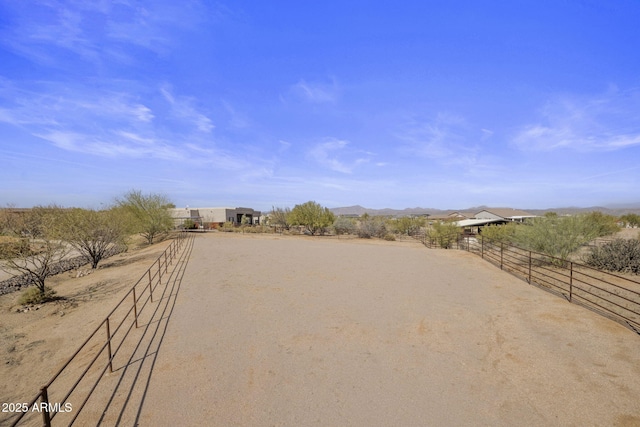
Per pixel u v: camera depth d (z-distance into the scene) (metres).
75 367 6.25
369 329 7.39
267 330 7.36
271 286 11.71
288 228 52.66
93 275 17.48
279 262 17.56
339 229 45.84
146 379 5.30
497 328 7.41
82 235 19.44
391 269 15.34
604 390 4.78
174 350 6.39
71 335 8.44
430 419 4.16
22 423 4.60
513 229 27.95
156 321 8.19
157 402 4.63
